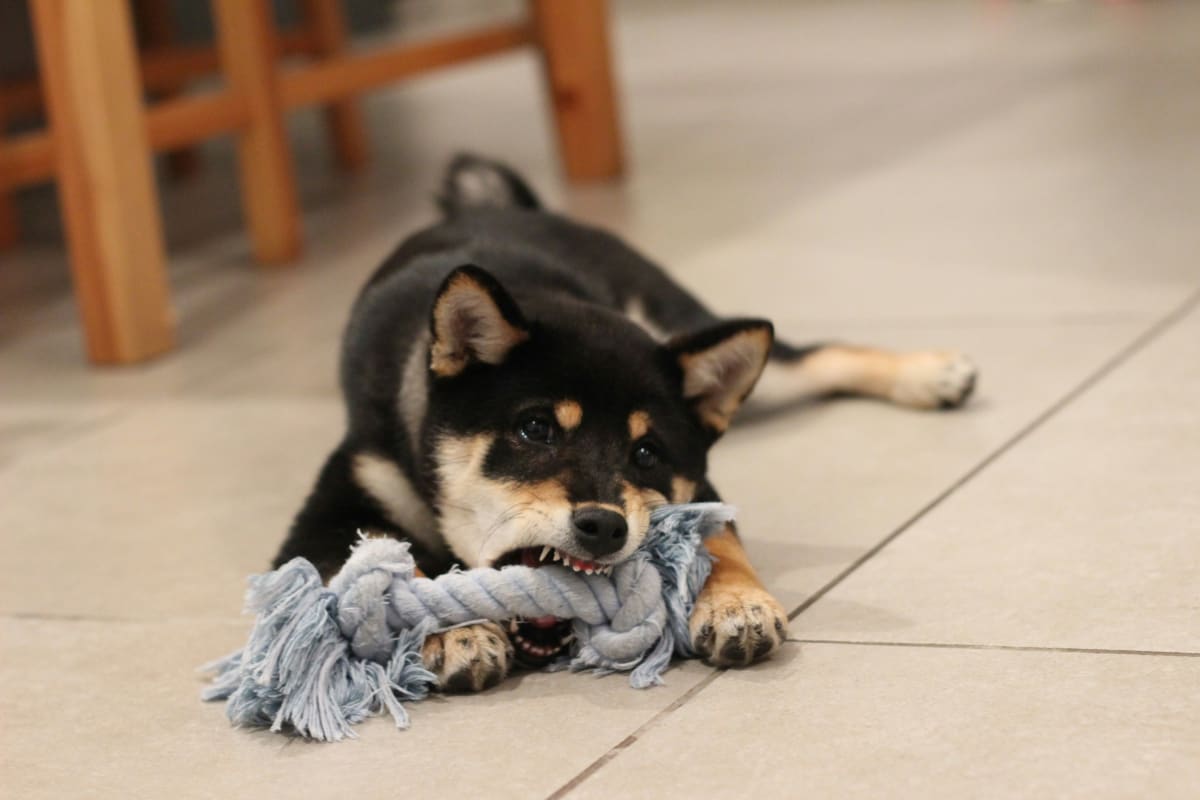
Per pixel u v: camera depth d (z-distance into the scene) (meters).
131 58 4.01
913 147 6.05
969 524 2.43
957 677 1.89
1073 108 6.49
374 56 5.57
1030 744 1.69
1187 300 3.60
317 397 3.58
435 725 1.91
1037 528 2.38
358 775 1.80
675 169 6.14
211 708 2.04
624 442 2.16
